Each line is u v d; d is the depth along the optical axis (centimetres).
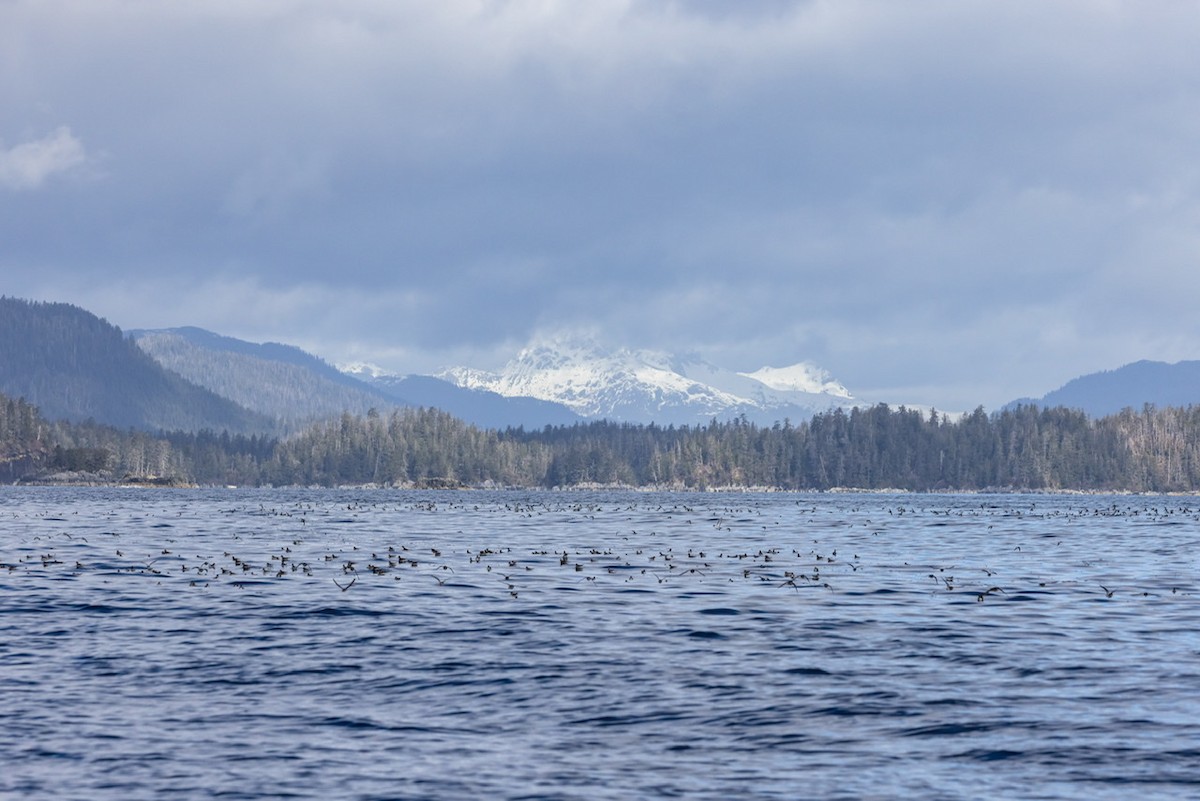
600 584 7344
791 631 5409
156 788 3102
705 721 3762
